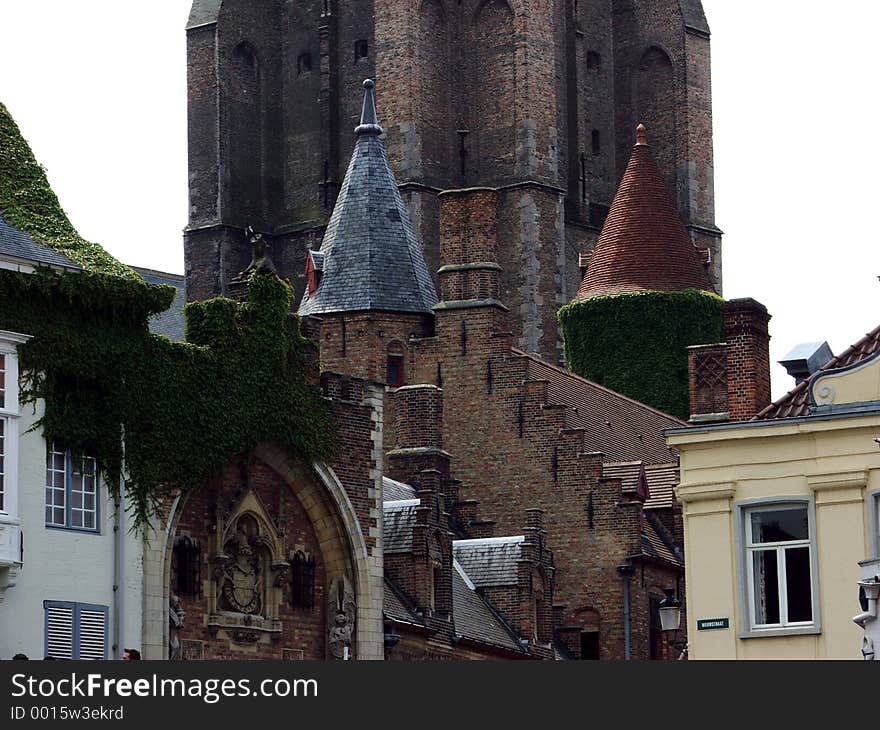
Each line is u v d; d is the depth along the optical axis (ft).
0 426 198.59
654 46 485.97
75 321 207.72
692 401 298.97
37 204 216.33
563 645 300.20
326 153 468.34
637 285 420.36
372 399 240.73
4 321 201.57
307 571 233.35
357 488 237.25
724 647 190.90
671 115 483.51
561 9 475.72
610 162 485.15
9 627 197.77
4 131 219.41
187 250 465.47
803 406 195.52
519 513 308.40
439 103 460.14
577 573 303.48
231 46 469.16
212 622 221.05
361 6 471.62
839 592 188.03
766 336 263.29
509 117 455.63
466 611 274.77
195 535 220.43
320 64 471.21
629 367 413.80
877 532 188.03
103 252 216.54
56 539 202.90
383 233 346.95
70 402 206.90
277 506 230.48
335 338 338.95
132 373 211.82
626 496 303.48
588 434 327.26
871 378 192.44
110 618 207.21
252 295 228.43
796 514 191.21
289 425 229.25
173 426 215.92
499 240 453.99
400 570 258.37
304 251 467.52
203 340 222.89
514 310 450.71
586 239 473.67
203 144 466.70
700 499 193.77
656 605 304.91
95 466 208.13
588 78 483.10
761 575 191.52
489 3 460.55
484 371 314.14
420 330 339.36
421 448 301.02
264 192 472.44
